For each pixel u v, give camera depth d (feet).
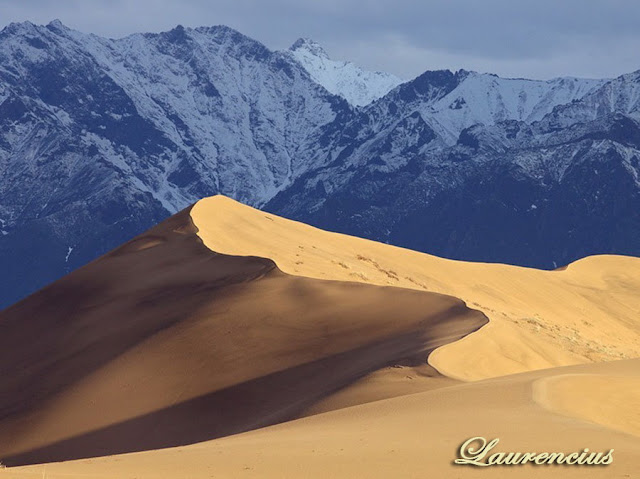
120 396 372.17
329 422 236.22
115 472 178.29
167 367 386.73
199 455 198.39
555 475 167.02
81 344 442.09
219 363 380.37
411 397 251.39
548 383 249.75
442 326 381.81
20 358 444.14
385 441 196.54
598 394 249.96
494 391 244.63
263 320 410.93
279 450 195.72
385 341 374.63
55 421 365.40
